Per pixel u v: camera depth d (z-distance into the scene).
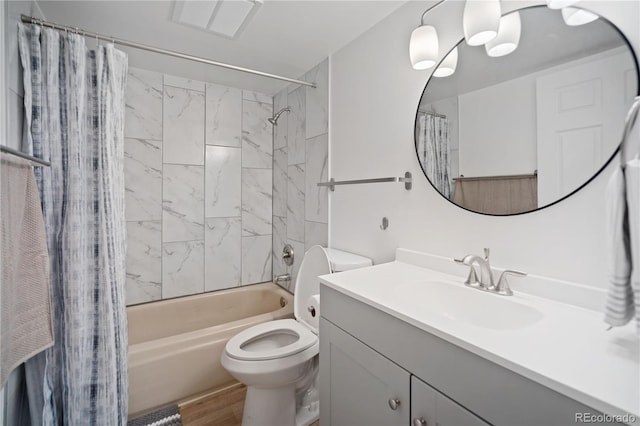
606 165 0.81
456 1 1.20
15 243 0.83
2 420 0.97
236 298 2.47
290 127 2.41
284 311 2.07
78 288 1.20
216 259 2.46
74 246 1.21
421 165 1.31
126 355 1.40
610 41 0.81
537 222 0.95
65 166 1.23
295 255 2.35
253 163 2.62
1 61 0.99
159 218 2.23
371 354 0.92
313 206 2.11
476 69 1.12
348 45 1.78
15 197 0.83
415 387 0.77
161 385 1.60
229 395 1.72
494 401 0.61
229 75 2.26
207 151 2.40
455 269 1.17
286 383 1.38
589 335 0.67
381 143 1.54
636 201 0.53
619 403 0.44
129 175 2.12
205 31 1.65
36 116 1.15
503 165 1.03
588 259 0.84
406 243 1.41
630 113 0.56
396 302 0.88
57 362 1.21
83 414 1.19
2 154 0.76
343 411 1.04
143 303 2.18
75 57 1.26
